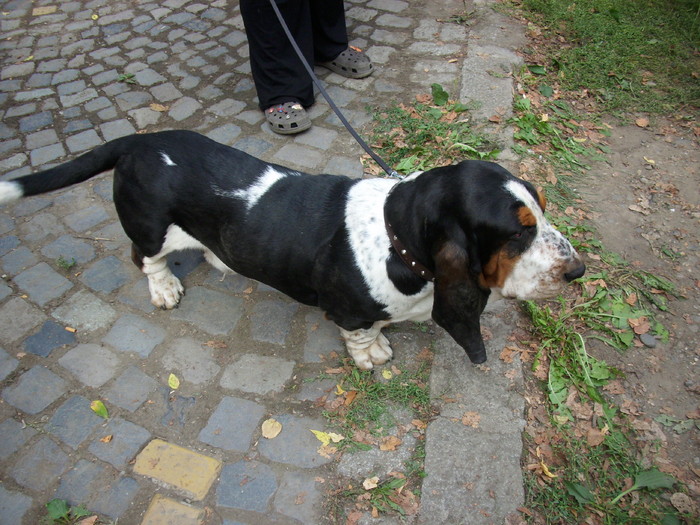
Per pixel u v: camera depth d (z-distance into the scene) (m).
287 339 1.09
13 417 0.99
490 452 0.91
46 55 1.79
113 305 1.15
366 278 0.88
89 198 1.35
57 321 1.12
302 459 0.93
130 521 0.88
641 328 1.09
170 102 1.60
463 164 0.82
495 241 0.78
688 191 1.35
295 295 1.01
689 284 1.17
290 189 0.95
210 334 1.10
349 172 1.39
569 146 1.47
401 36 1.82
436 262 0.81
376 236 0.88
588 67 1.71
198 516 0.88
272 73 1.45
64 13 1.99
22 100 1.62
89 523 0.87
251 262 0.97
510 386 0.99
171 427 0.98
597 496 0.89
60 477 0.92
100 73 1.70
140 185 0.96
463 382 1.00
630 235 1.26
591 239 1.24
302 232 0.92
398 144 1.44
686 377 1.03
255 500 0.89
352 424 0.97
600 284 1.16
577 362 1.03
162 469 0.93
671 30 1.85
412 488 0.89
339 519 0.87
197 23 1.89
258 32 1.38
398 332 1.09
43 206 1.33
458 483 0.88
